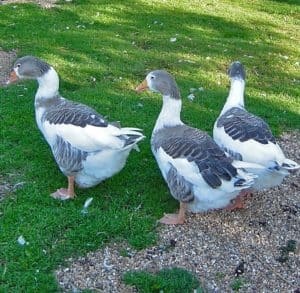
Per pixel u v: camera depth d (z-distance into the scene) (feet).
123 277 5.86
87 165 6.65
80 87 9.96
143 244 6.33
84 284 5.78
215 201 6.38
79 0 14.17
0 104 9.03
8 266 5.85
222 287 5.90
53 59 10.85
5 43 11.41
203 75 10.90
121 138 6.52
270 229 6.84
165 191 7.29
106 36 12.22
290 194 7.57
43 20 12.75
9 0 13.93
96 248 6.24
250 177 6.20
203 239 6.55
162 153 6.55
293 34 13.83
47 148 7.99
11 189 7.09
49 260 5.98
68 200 6.92
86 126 6.58
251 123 6.97
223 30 13.43
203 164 6.23
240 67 7.91
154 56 11.49
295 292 5.93
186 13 14.15
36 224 6.42
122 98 9.62
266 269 6.20
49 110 7.02
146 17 13.56
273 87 10.77
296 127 9.37
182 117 9.21
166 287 5.76
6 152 7.82
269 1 16.30
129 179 7.46
